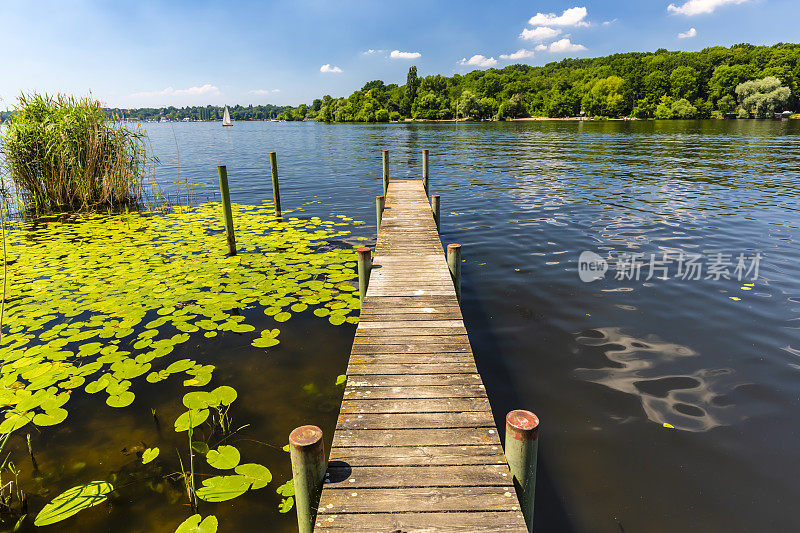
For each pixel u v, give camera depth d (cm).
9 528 252
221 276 637
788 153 2189
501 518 215
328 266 679
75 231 890
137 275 639
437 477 240
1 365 403
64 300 548
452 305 464
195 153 2875
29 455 309
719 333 464
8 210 1027
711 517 255
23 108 1066
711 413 342
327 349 449
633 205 1108
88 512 264
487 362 422
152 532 250
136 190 1210
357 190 1434
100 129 1112
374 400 309
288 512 263
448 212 1079
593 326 486
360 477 240
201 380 391
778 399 356
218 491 271
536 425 218
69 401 363
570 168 1820
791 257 694
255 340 459
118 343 448
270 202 1234
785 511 258
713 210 1037
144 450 312
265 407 360
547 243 801
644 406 353
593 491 274
